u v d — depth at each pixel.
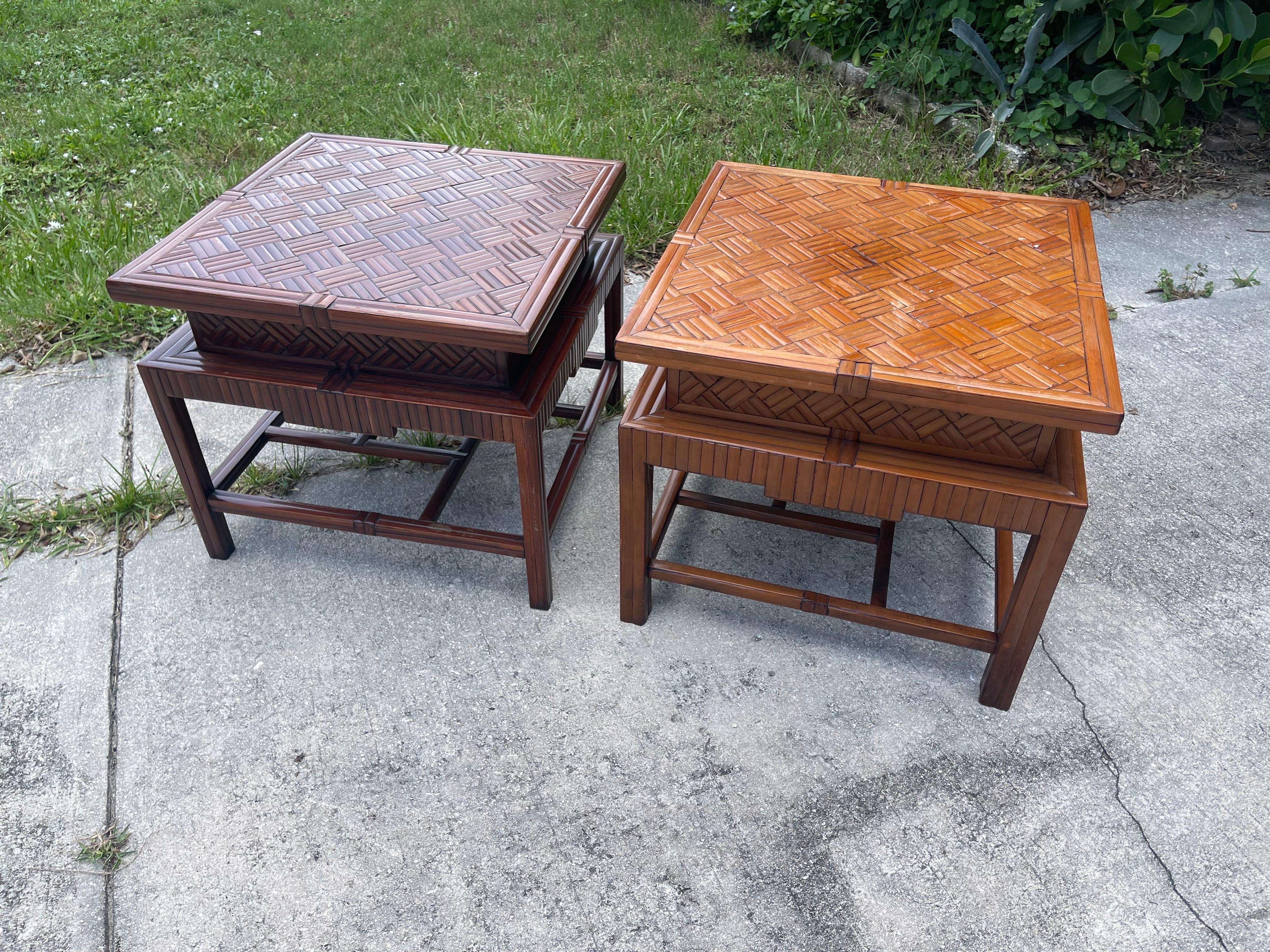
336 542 2.62
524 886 1.83
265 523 2.69
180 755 2.07
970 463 1.89
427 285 2.02
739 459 1.98
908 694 2.20
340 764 2.05
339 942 1.74
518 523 2.68
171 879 1.84
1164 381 3.21
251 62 5.69
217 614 2.40
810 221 2.30
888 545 2.41
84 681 2.23
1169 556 2.56
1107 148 4.43
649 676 2.24
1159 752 2.07
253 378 2.13
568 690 2.21
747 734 2.10
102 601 2.43
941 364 1.78
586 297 2.43
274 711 2.16
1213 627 2.36
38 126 4.81
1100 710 2.16
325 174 2.51
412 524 2.36
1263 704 2.17
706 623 2.38
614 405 3.09
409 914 1.79
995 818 1.94
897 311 1.95
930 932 1.76
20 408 3.09
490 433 2.09
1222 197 4.28
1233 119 4.73
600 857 1.88
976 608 2.41
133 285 2.04
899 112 4.86
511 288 2.01
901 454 1.92
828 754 2.06
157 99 5.18
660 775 2.02
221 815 1.95
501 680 2.23
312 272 2.07
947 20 4.91
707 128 4.78
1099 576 2.50
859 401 1.90
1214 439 2.96
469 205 2.36
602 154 4.34
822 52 5.41
